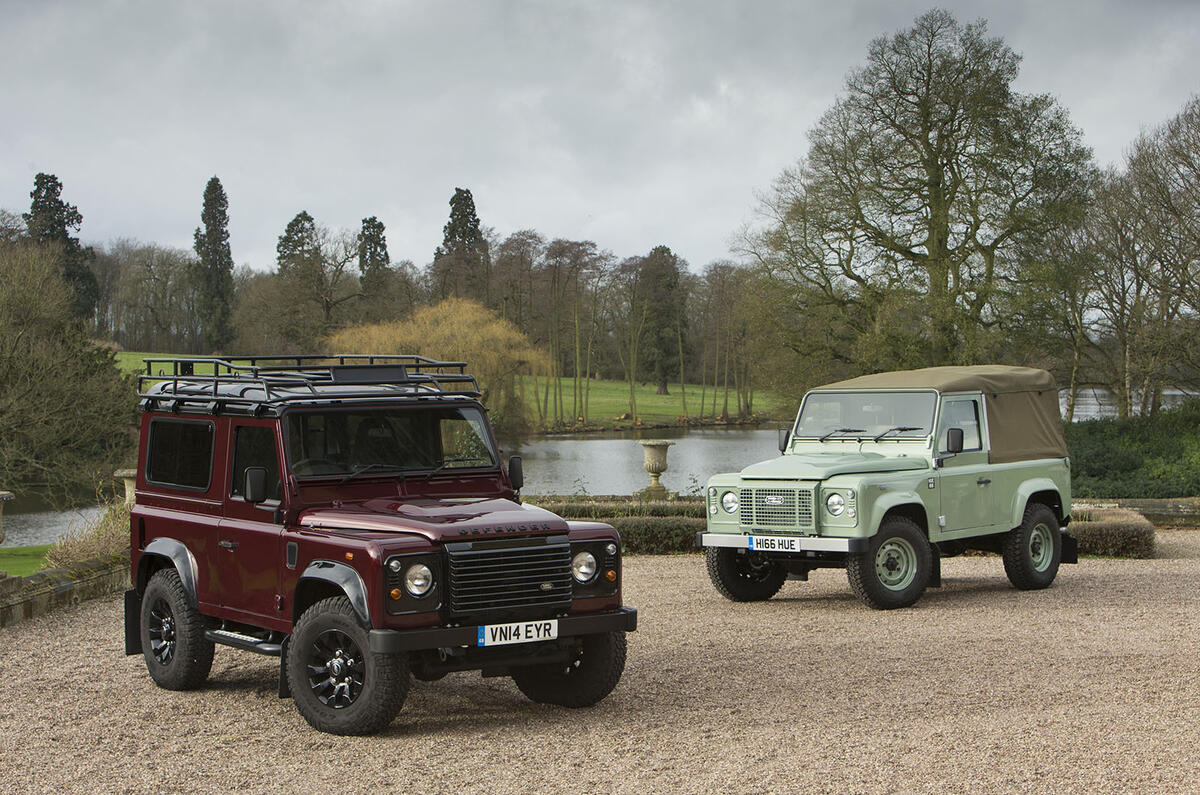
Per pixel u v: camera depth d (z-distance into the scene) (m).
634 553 15.96
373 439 7.13
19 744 6.21
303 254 66.75
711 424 76.38
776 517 10.73
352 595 5.98
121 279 88.94
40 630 9.96
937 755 5.61
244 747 6.04
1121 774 5.27
